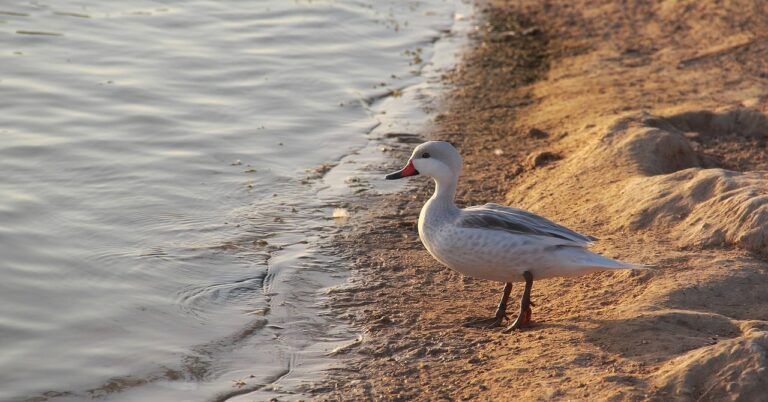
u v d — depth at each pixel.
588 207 13.52
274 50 22.22
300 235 13.91
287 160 16.59
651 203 12.84
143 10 24.28
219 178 15.66
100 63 20.36
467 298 11.99
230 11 24.88
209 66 20.84
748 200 11.90
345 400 9.71
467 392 9.41
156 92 19.09
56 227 13.63
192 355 10.71
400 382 9.94
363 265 13.05
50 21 22.70
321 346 10.91
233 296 12.10
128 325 11.30
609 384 8.84
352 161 16.72
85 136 16.77
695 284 10.70
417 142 17.58
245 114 18.50
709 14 23.41
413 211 14.89
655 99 18.20
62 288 12.05
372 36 23.81
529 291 10.47
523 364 9.64
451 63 22.06
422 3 26.77
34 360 10.47
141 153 16.34
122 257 12.91
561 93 19.44
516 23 24.94
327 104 19.34
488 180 15.71
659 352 9.32
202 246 13.39
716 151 15.82
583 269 10.13
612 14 24.75
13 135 16.53
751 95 18.16
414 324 11.30
